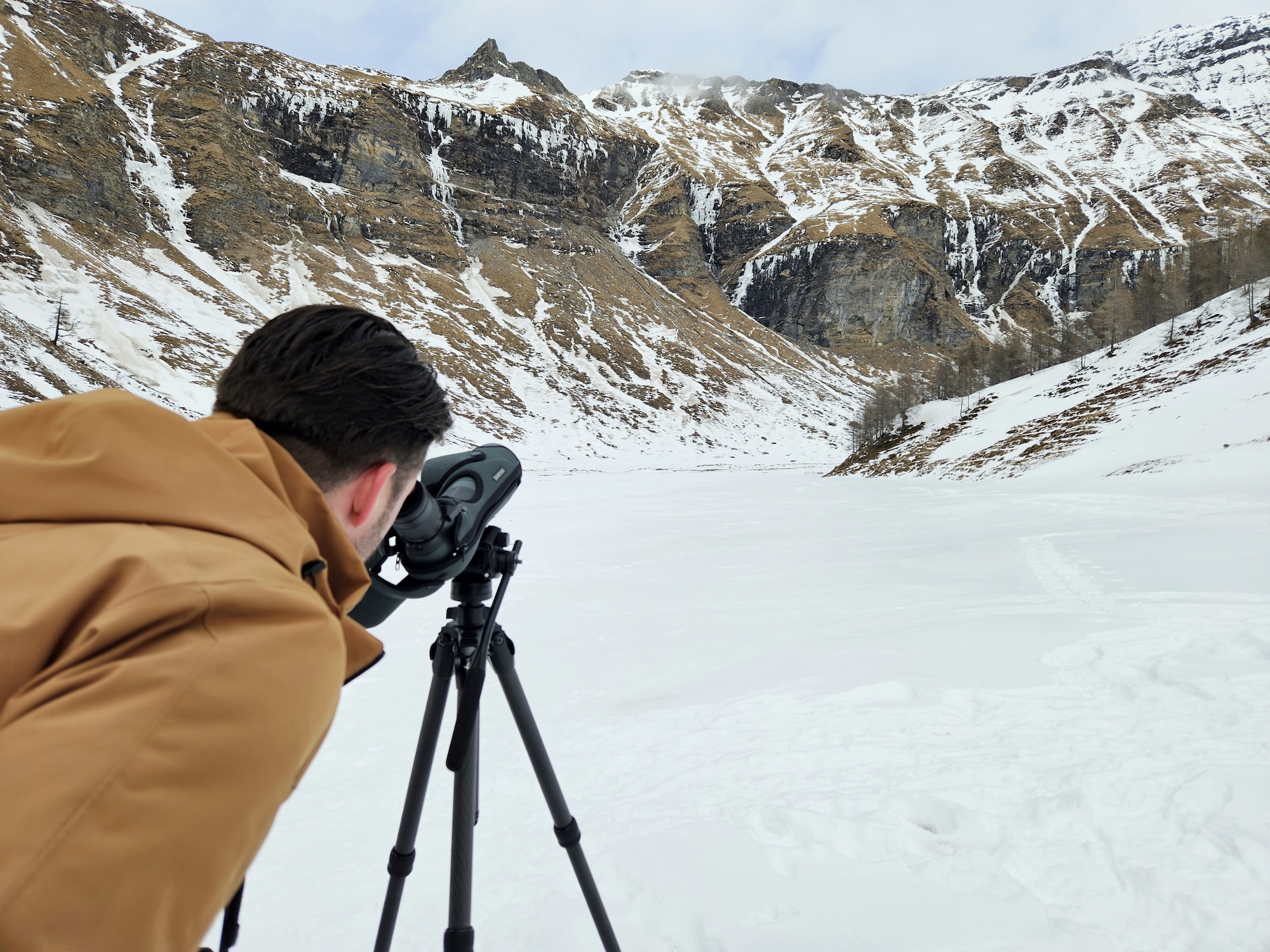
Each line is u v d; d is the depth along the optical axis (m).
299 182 123.19
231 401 0.76
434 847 2.99
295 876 2.84
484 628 1.31
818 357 154.88
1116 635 4.89
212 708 0.47
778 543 16.38
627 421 101.25
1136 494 20.30
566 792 3.39
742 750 3.57
